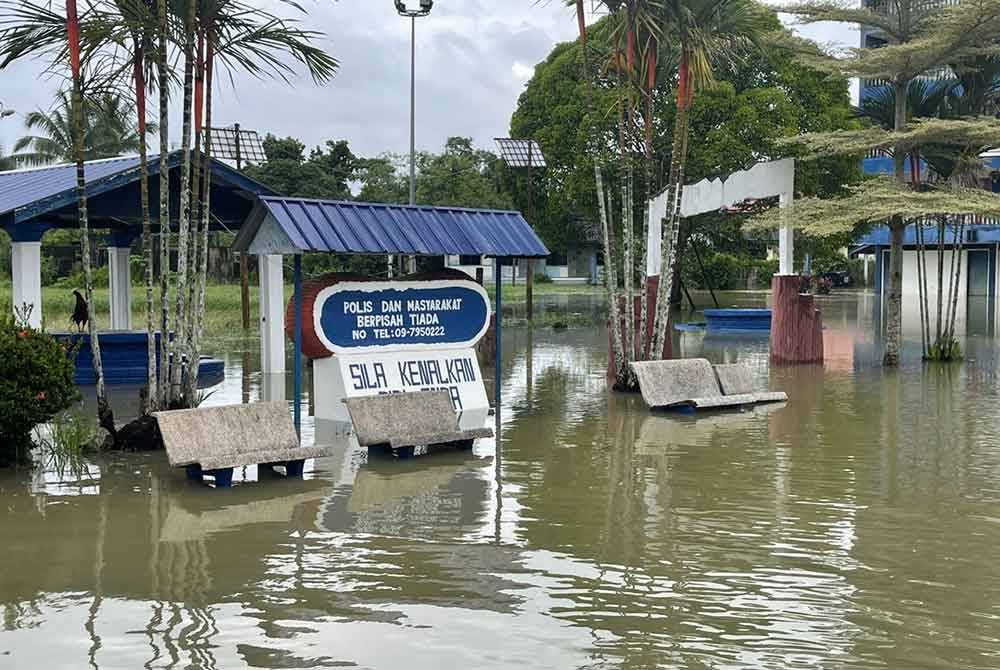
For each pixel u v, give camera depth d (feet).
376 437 38.73
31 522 29.37
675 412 50.42
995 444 41.55
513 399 55.31
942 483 34.47
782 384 61.31
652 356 57.00
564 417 48.96
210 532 28.37
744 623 21.34
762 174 68.54
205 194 41.42
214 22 40.47
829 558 25.93
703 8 52.65
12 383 36.22
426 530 28.58
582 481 34.86
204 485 34.24
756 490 33.45
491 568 25.07
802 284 74.02
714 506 31.32
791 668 19.04
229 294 142.51
